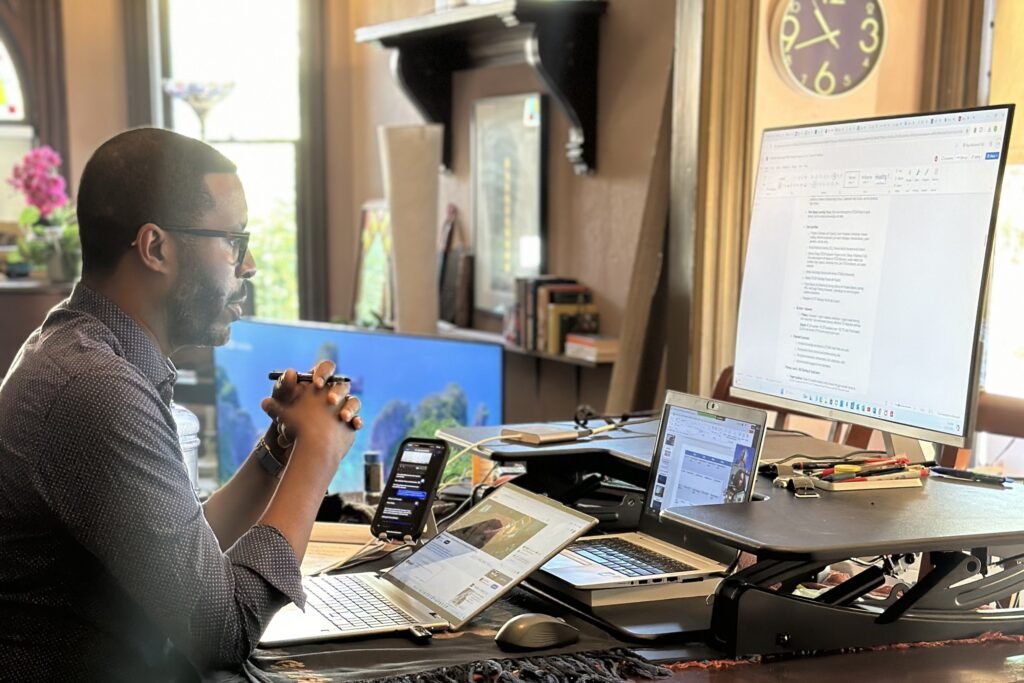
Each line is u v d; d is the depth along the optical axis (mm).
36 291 5035
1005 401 2189
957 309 1425
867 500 1434
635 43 3389
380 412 3707
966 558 1380
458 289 4547
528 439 1843
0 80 5320
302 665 1308
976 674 1268
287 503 1312
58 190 5094
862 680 1246
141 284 1282
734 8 2775
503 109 4195
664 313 3229
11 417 1203
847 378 1593
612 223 3572
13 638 1216
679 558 1571
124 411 1176
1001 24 2797
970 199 1419
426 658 1329
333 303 5551
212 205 1294
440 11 3934
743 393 1812
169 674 1290
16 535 1197
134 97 5430
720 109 2805
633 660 1303
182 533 1183
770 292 1753
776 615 1323
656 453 1685
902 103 2936
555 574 1513
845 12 2850
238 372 4277
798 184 1708
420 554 1663
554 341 3631
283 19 5430
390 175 4012
